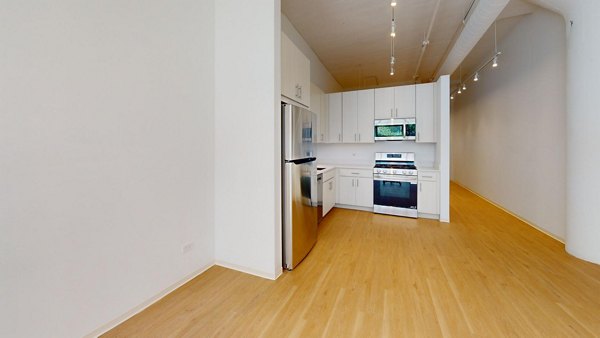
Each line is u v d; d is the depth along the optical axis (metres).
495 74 4.57
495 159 4.61
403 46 4.23
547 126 3.12
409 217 4.00
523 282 1.99
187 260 2.07
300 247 2.43
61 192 1.29
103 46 1.45
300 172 2.42
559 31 2.89
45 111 1.22
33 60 1.18
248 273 2.22
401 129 4.30
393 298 1.80
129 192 1.61
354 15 3.28
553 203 3.02
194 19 2.06
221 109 2.27
